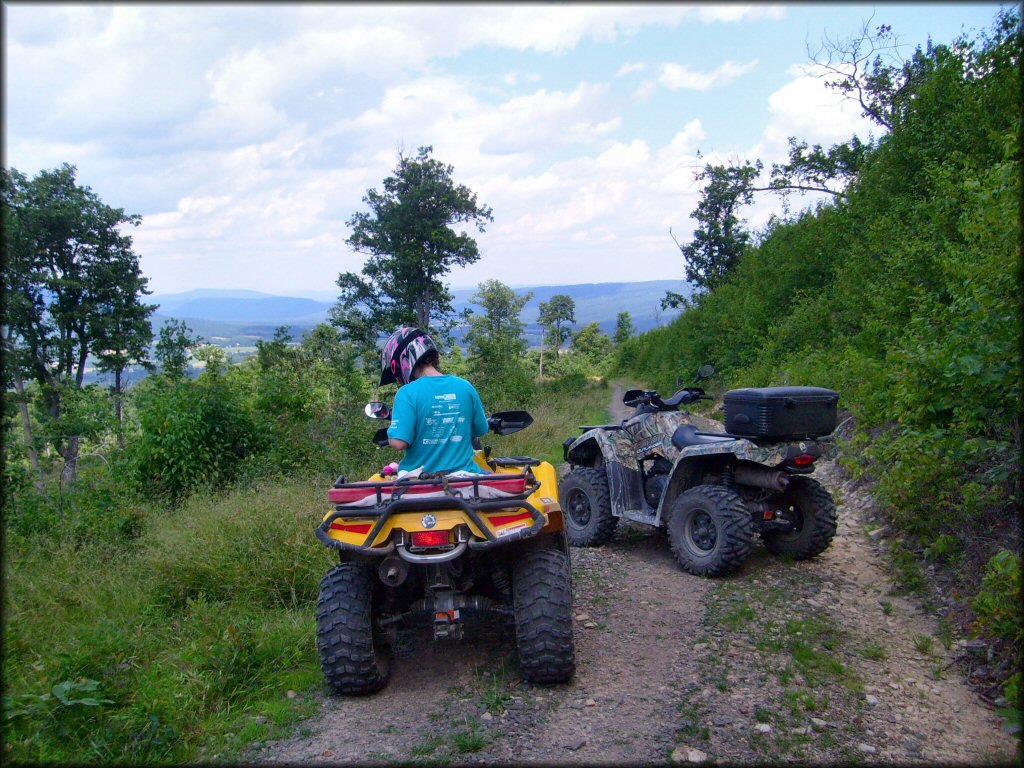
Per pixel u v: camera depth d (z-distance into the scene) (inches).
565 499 284.4
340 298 1766.7
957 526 214.1
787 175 873.5
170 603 216.4
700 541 233.5
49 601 210.1
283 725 149.4
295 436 425.1
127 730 142.6
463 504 148.6
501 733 141.4
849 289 513.0
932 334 227.5
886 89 713.6
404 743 139.6
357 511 150.8
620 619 199.8
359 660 155.3
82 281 1551.4
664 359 1216.8
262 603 211.9
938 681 157.3
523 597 157.6
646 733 139.3
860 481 302.2
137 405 465.1
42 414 1270.9
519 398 770.8
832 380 405.7
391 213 1683.1
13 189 1440.7
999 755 128.4
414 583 167.5
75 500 333.7
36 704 141.7
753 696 152.6
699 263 1300.4
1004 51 425.7
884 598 204.7
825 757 129.3
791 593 211.5
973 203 319.9
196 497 359.9
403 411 169.6
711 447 231.3
